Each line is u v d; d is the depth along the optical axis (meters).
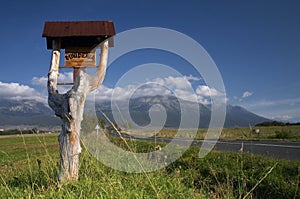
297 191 5.44
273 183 6.07
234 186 6.45
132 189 5.16
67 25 6.58
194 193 5.64
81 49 6.66
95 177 5.71
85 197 4.44
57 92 5.97
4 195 4.98
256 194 5.84
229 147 15.95
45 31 6.38
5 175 6.97
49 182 5.46
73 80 6.58
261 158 8.76
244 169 7.59
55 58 6.39
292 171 7.04
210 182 6.91
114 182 4.98
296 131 30.73
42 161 7.55
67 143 5.54
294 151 13.36
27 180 5.84
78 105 5.61
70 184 5.19
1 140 40.88
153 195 4.93
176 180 6.37
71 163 5.51
